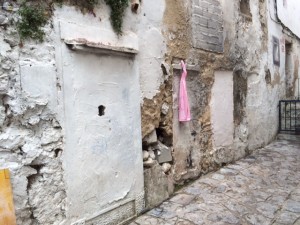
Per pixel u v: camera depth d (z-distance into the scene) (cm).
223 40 536
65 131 274
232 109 569
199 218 347
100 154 308
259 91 678
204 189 433
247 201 394
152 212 364
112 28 318
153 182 382
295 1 974
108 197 317
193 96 469
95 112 302
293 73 977
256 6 670
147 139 380
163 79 402
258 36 677
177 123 436
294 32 970
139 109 358
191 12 455
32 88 249
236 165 549
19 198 243
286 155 616
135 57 350
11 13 236
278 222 340
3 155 235
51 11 262
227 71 555
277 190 432
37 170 259
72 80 279
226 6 545
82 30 286
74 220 283
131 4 341
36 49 252
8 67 234
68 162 277
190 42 455
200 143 483
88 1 291
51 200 265
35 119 252
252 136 643
